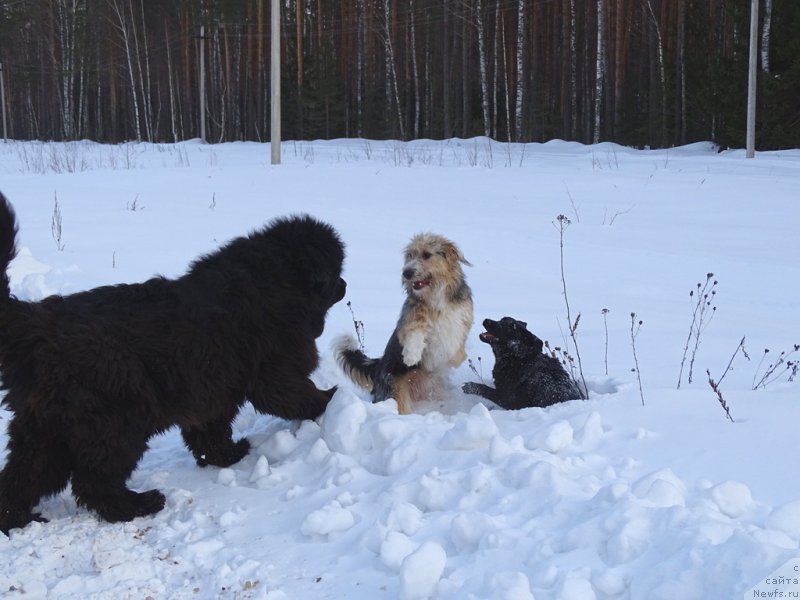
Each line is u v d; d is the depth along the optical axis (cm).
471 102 5009
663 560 300
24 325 397
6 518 412
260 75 5012
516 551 329
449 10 4431
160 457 536
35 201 1548
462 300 607
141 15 5584
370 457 462
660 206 1495
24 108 6531
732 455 408
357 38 5025
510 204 1539
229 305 462
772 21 2945
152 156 2700
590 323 779
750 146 2395
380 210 1471
